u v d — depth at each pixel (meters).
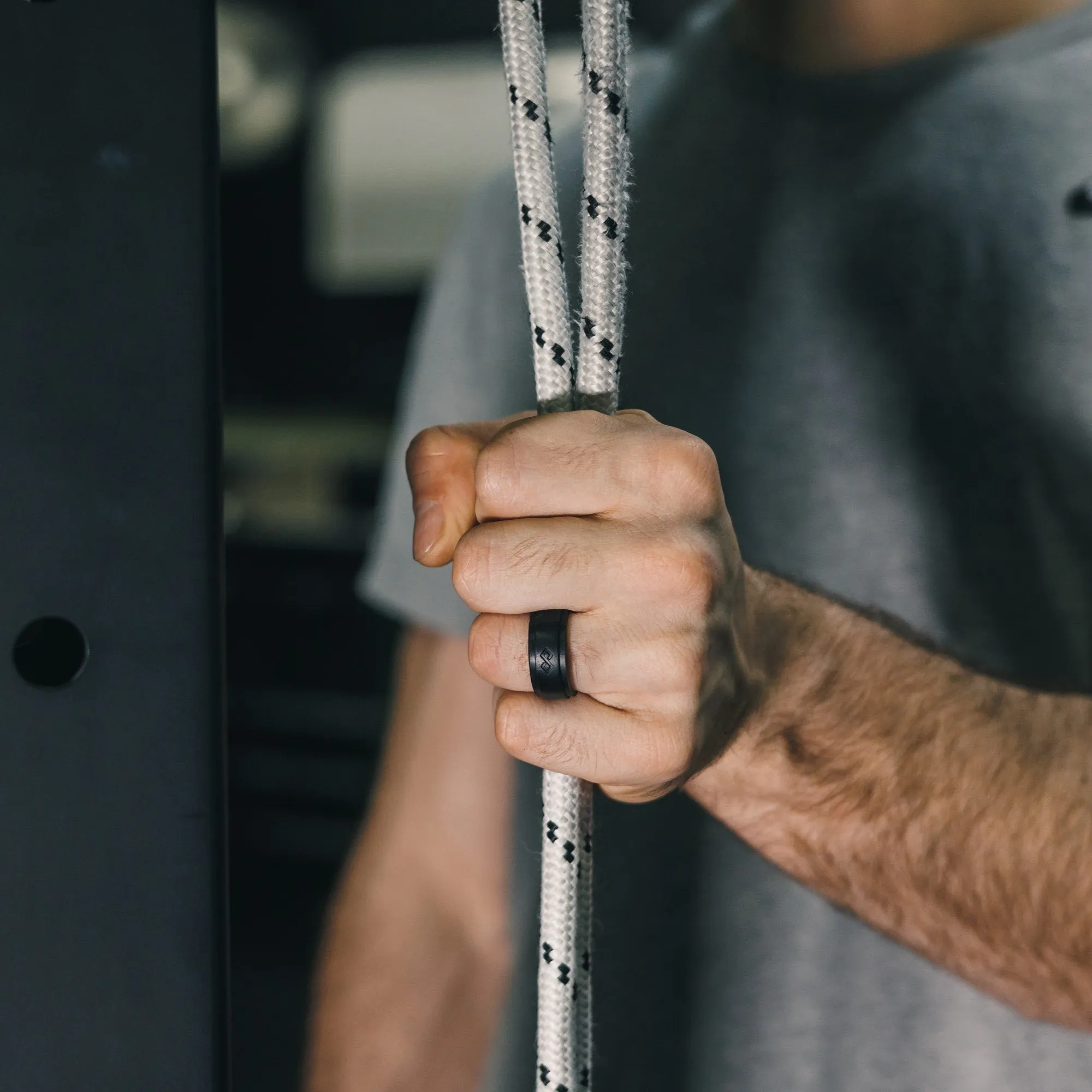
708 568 0.48
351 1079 1.12
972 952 0.77
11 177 0.37
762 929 1.03
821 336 1.01
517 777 1.13
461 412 1.17
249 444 3.27
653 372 1.05
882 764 0.71
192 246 0.39
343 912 1.18
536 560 0.47
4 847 0.39
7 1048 0.39
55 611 0.38
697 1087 1.04
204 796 0.40
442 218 3.16
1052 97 0.97
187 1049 0.40
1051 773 0.72
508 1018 1.12
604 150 0.45
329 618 2.85
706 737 0.56
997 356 0.96
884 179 1.00
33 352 0.38
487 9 2.97
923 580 0.98
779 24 1.03
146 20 0.38
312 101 3.16
